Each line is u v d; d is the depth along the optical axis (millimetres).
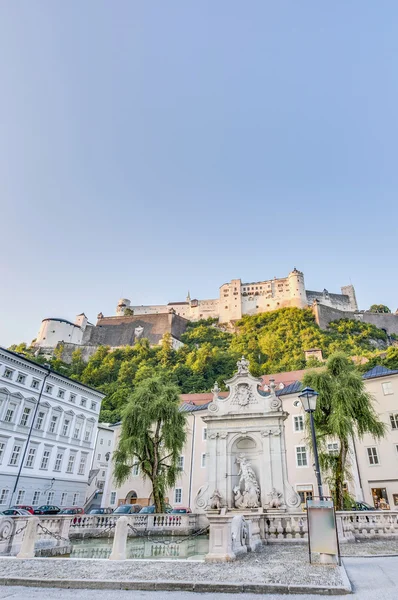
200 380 103625
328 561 10633
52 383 45375
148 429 28891
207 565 10492
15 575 9148
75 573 9352
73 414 48000
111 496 46375
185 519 22984
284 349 120500
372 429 24953
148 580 8398
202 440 45562
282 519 17672
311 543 10906
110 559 11586
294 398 42688
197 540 21031
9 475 37594
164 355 125188
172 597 7391
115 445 49344
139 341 142250
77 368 123938
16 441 39125
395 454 36562
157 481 27594
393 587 7926
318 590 7598
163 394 30328
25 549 12422
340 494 23875
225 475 26188
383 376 39875
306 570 9633
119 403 91688
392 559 11930
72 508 31453
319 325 134125
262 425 26859
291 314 138375
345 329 133625
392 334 137750
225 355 121250
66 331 145375
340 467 24484
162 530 22547
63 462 45031
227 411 28375
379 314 146000
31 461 40625
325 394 26078
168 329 150750
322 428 26438
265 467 25578
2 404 38312
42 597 7391
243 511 23453
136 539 21109
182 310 169125
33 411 41875
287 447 40906
